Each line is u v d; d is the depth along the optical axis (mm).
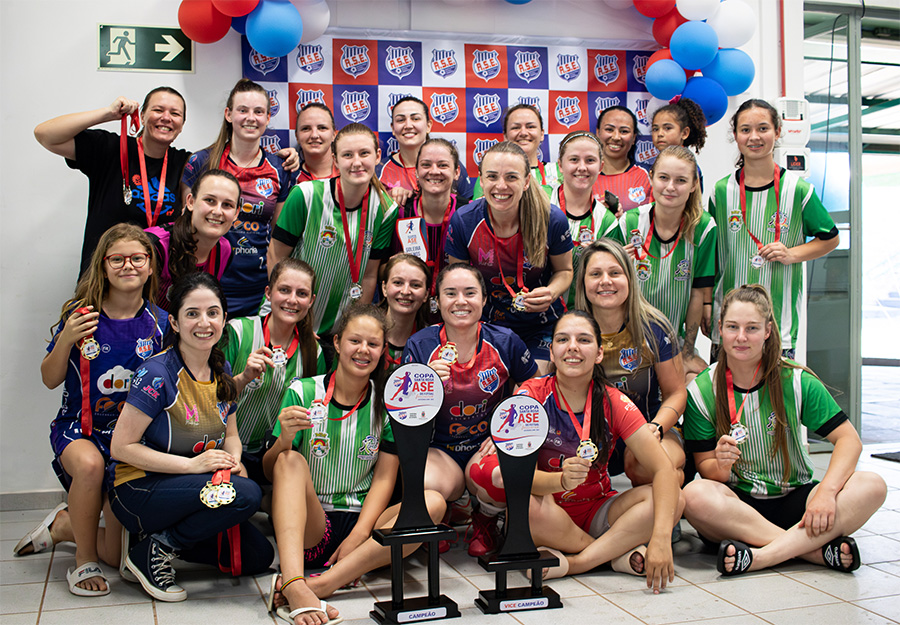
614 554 2844
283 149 3902
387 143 4391
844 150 5500
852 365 5520
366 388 2961
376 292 3812
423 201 3609
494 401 3080
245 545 2809
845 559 2803
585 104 4645
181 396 2650
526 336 3545
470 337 3020
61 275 4074
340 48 4285
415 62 4391
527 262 3344
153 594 2588
